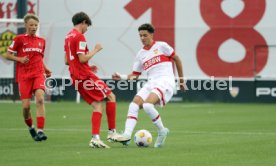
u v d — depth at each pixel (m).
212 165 29.81
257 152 34.50
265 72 84.50
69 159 31.72
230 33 84.88
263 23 84.25
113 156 32.81
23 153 34.34
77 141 40.81
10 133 46.41
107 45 86.62
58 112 68.06
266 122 56.09
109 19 86.44
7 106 77.00
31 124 41.62
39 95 41.09
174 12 85.56
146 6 85.81
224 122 56.12
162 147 37.00
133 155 33.22
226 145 37.94
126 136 36.91
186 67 85.88
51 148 36.75
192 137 43.16
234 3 84.69
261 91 84.69
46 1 86.44
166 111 69.94
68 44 37.75
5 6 85.50
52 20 86.50
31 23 41.56
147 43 38.72
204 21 85.25
